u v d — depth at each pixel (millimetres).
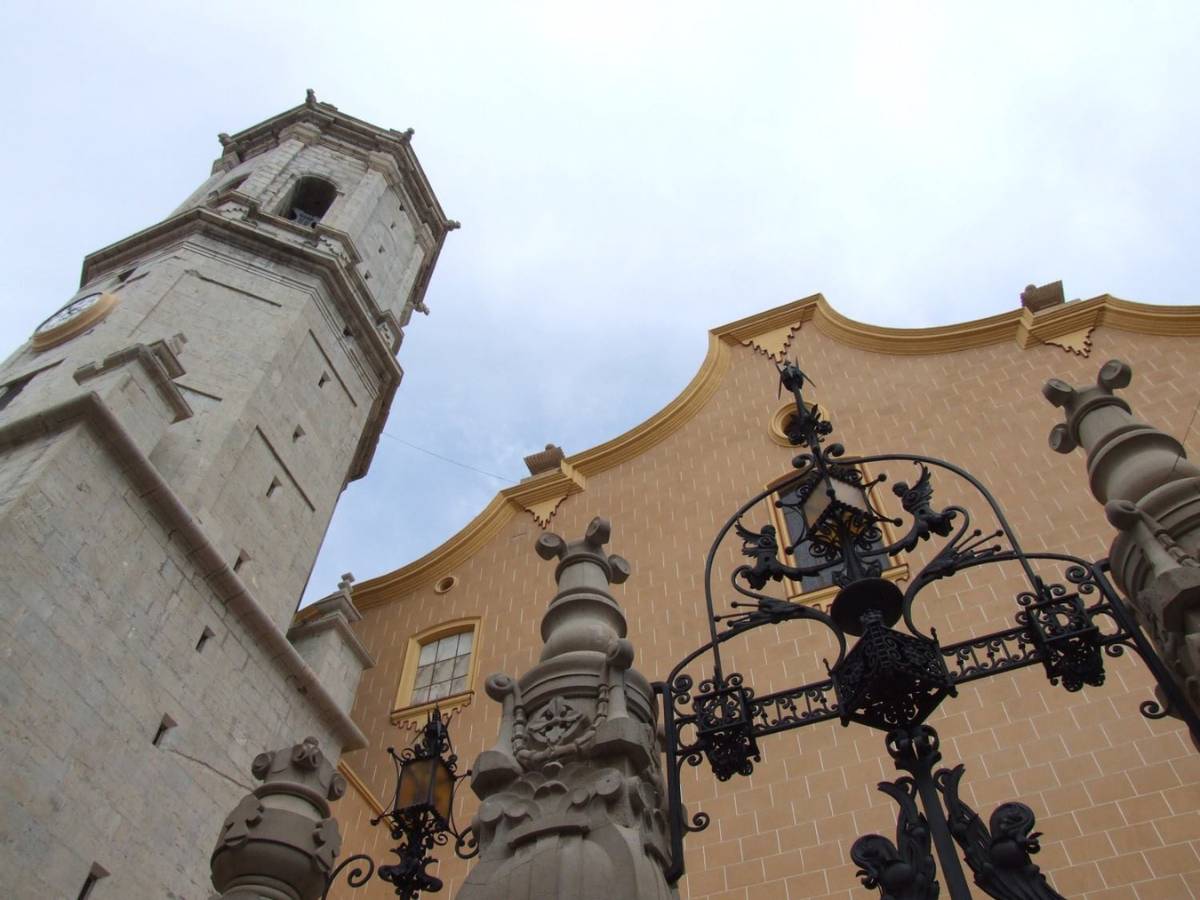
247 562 15133
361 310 20641
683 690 6312
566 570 7242
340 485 18594
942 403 16859
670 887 5324
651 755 5879
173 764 11641
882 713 5570
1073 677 5527
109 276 19625
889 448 16391
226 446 15422
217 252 19250
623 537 17547
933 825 5008
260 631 13883
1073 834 10547
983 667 5555
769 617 6266
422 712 16281
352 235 22531
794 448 17344
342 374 19812
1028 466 14922
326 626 16281
